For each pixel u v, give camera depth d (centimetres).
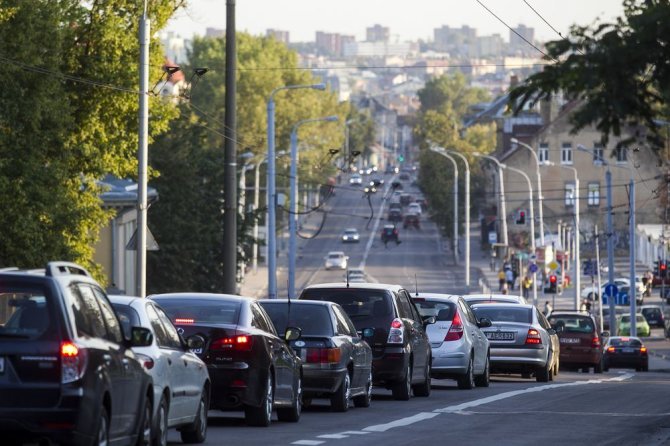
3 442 2877
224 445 3866
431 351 6500
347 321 5444
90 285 3092
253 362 4312
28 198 7669
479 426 4653
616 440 4228
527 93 2956
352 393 5334
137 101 9431
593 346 10388
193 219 15625
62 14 8850
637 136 2930
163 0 9675
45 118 7850
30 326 2855
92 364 2886
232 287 9375
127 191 13400
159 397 3453
